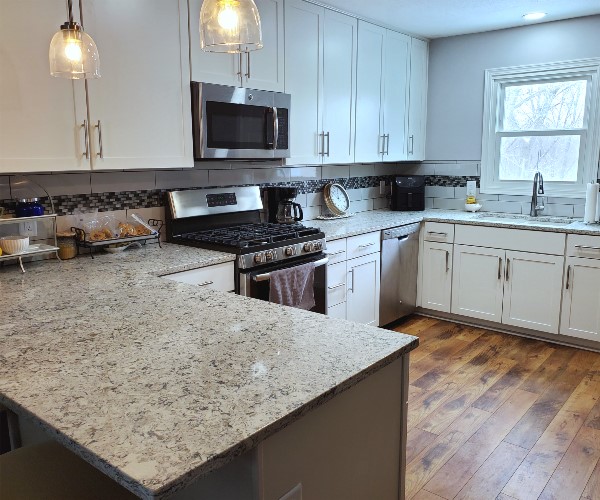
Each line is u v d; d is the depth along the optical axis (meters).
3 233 2.35
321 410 1.14
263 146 3.07
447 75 4.55
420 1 3.37
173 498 1.17
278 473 1.04
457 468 2.25
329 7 3.45
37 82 2.10
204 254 2.62
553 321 3.68
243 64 2.92
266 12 3.00
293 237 2.98
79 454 0.88
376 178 4.74
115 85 2.35
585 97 3.96
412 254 4.22
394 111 4.24
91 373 1.16
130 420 0.96
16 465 1.24
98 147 2.32
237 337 1.40
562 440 2.45
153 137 2.54
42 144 2.14
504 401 2.84
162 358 1.25
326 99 3.53
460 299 4.12
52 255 2.51
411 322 4.25
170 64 2.57
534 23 4.02
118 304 1.72
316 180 4.09
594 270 3.45
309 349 1.31
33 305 1.71
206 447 0.87
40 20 2.08
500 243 3.84
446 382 3.09
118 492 1.16
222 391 1.07
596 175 3.94
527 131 4.24
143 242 2.86
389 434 1.41
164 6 2.52
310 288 3.07
